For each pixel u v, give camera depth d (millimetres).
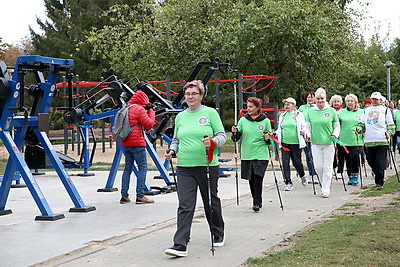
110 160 28453
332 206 12547
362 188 15602
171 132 16734
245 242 8969
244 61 29359
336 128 14195
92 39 33812
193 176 8383
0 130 11719
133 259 8023
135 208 12758
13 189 17422
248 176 11906
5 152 34094
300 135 15859
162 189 15375
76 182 18922
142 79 31359
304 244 8484
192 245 8852
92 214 11992
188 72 30172
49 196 15328
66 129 28859
